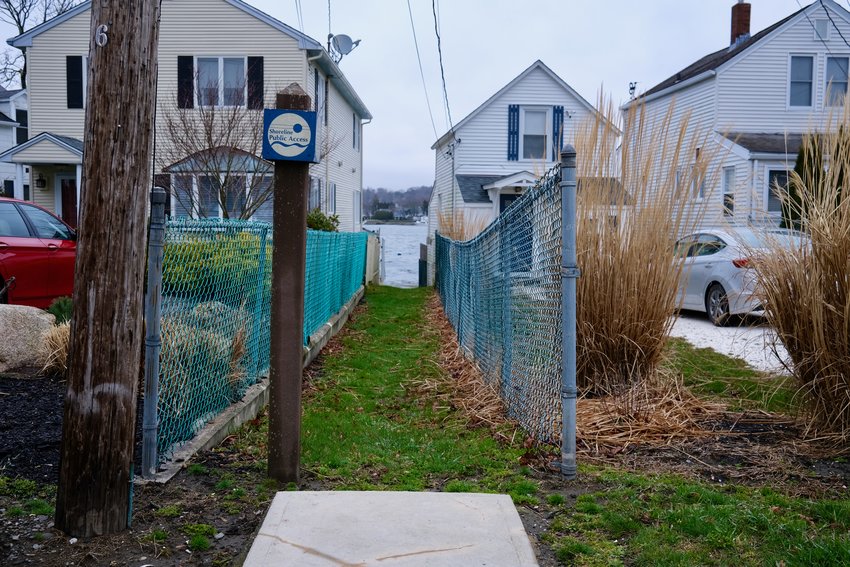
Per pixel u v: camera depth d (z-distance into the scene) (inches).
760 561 127.1
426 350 385.4
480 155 967.6
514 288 239.3
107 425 136.3
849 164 201.6
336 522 141.3
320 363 331.6
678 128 271.4
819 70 804.0
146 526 142.8
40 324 267.0
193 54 745.6
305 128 170.7
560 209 187.2
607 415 222.8
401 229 2962.6
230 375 226.8
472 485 170.9
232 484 167.3
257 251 255.3
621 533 142.2
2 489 156.3
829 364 197.9
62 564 126.6
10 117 1288.1
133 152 133.8
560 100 961.5
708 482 172.1
